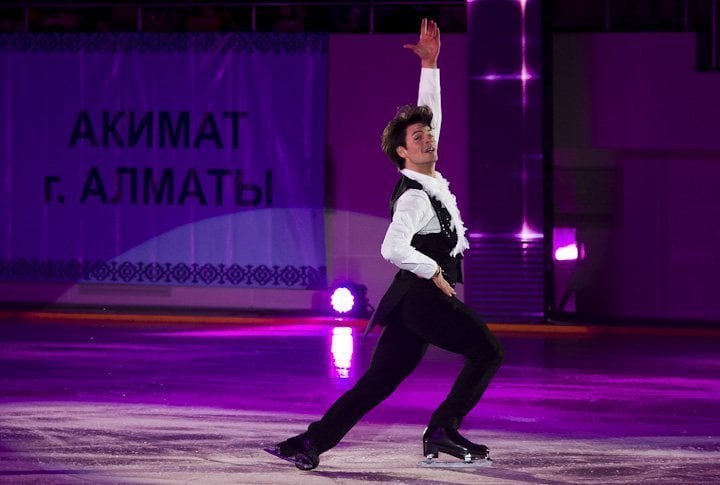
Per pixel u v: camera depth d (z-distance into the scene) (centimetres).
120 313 4809
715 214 4688
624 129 4722
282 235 4916
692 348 4034
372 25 4916
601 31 4738
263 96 4903
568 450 2294
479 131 4634
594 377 3347
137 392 2975
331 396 2944
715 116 4681
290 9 4953
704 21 4697
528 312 4600
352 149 4894
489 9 4625
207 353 3753
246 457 2188
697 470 2108
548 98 4678
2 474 2031
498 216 4622
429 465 2108
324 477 2019
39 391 2975
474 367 2058
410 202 1983
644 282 4734
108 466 2102
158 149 4962
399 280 2017
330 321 4675
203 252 4962
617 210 4738
